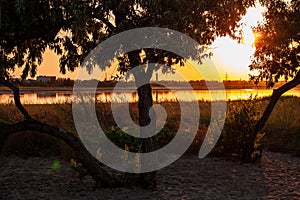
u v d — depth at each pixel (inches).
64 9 301.0
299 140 540.4
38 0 288.2
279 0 442.3
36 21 291.6
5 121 534.3
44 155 479.8
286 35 442.0
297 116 708.7
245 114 477.4
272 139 561.3
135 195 309.9
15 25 292.5
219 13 302.0
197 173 396.8
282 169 418.6
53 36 325.4
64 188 331.3
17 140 490.0
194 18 283.7
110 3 273.7
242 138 469.4
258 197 309.9
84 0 289.7
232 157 474.0
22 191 320.8
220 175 388.2
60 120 575.8
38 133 502.0
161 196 308.5
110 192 317.4
